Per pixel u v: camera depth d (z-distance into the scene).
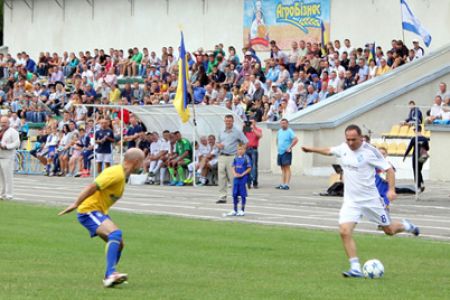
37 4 68.19
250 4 56.41
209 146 38.31
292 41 54.25
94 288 14.17
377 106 42.81
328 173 41.88
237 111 43.12
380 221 16.27
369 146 16.05
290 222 24.47
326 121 41.78
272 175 42.06
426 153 31.91
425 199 31.59
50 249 18.81
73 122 44.84
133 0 62.81
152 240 20.45
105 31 64.31
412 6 48.91
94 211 14.52
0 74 60.94
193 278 15.38
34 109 52.28
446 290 14.45
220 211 27.36
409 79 43.78
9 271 15.88
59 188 36.47
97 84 55.28
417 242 20.38
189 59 50.53
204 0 59.00
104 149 41.84
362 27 51.03
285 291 14.15
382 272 15.59
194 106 38.62
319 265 17.06
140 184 38.94
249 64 48.78
